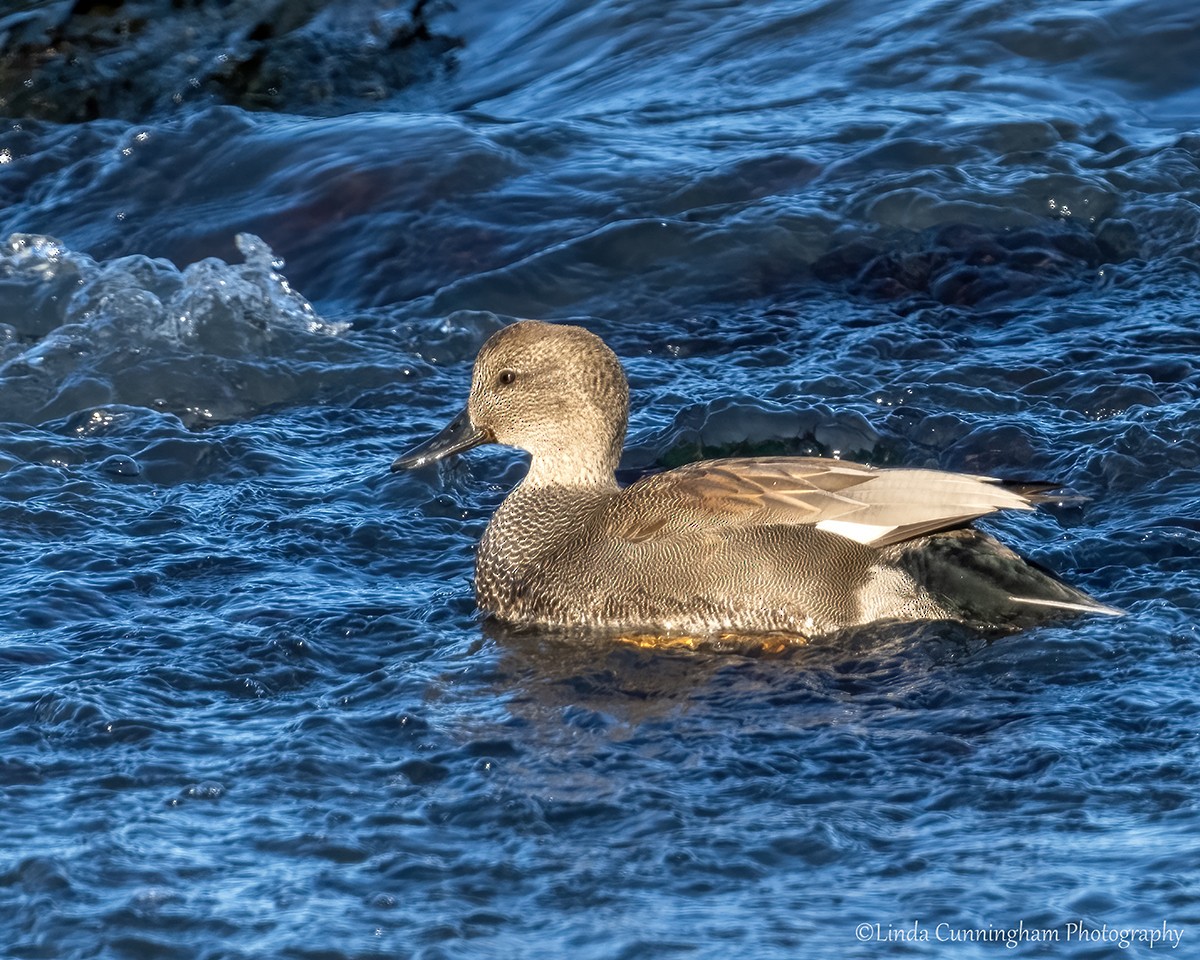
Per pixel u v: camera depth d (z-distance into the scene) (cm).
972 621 1016
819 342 1582
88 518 1262
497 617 1088
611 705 948
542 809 834
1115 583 1085
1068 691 941
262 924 747
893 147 1894
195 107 2319
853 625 1022
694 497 1052
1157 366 1467
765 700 948
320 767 879
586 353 1119
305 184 1934
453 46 2445
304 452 1413
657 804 836
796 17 2294
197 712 953
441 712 942
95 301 1666
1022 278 1681
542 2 2484
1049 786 842
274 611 1088
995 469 1312
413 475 1330
